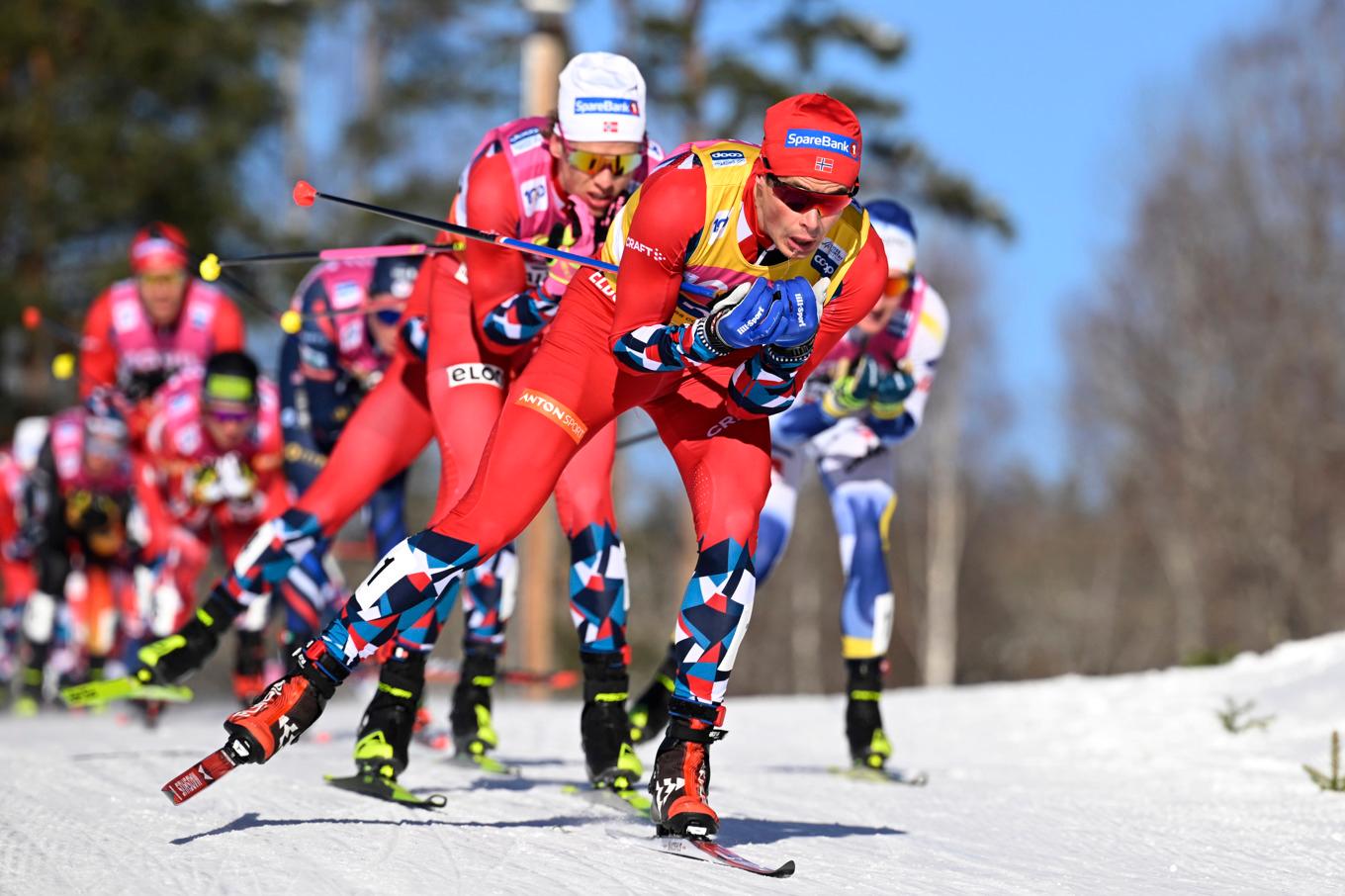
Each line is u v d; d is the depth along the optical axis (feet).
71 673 133.08
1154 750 89.40
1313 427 361.51
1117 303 390.01
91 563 131.85
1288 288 369.09
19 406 280.31
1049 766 83.05
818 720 115.55
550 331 52.08
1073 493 487.20
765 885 44.19
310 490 70.49
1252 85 377.71
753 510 50.29
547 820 56.18
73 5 289.12
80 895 41.68
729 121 297.94
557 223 60.03
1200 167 379.55
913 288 75.56
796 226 46.65
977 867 48.42
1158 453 385.09
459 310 64.18
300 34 353.31
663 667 71.51
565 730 103.71
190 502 108.17
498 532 50.26
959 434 437.99
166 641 71.61
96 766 69.97
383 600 49.83
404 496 88.63
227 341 122.62
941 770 80.79
